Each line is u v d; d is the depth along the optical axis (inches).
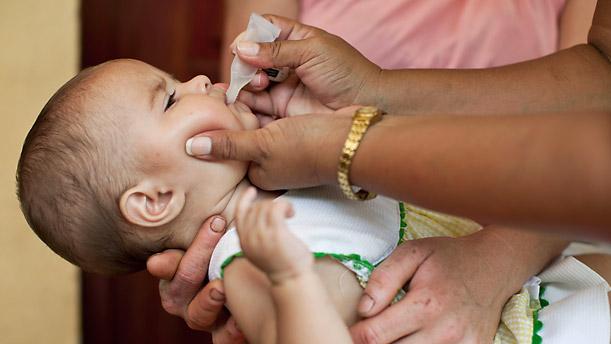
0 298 96.0
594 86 47.3
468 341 43.3
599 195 28.9
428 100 47.3
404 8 61.1
